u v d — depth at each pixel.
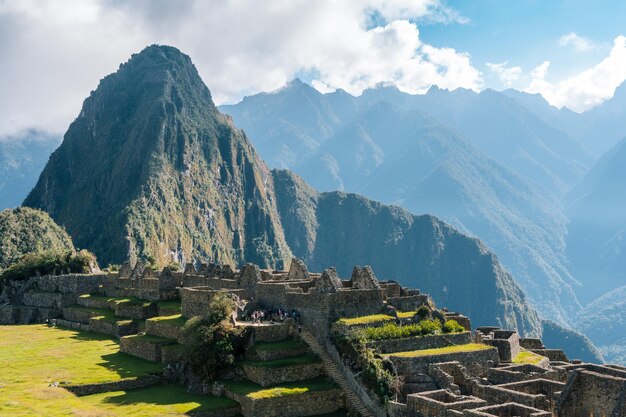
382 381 51.47
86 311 107.00
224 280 83.19
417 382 52.78
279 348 60.25
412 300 67.44
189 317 76.06
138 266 117.31
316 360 59.41
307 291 68.19
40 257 148.50
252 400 53.16
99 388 61.31
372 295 63.84
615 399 45.09
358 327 58.91
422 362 54.25
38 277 135.62
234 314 65.25
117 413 53.47
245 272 77.56
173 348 68.56
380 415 50.66
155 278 100.00
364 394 53.12
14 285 139.00
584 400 47.22
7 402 54.03
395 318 61.59
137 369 66.62
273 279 80.81
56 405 53.75
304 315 64.38
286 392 54.50
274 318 65.62
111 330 92.38
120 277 117.06
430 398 44.53
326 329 61.06
